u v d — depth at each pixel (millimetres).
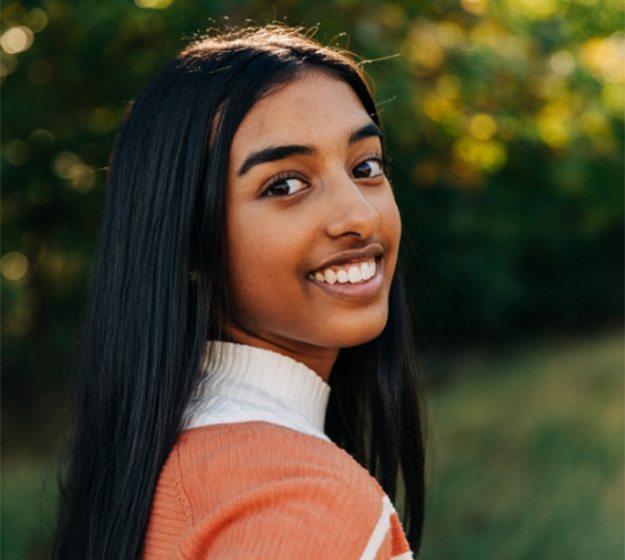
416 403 1621
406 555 1104
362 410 1611
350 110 1249
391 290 1592
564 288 11234
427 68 5730
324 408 1358
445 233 8758
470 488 5273
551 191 8961
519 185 8906
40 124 6477
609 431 6320
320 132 1212
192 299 1241
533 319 11180
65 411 1800
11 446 6504
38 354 7133
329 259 1204
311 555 988
